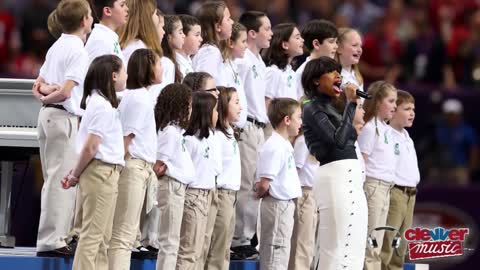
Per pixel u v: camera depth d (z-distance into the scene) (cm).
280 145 3148
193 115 2994
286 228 3164
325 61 2981
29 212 3934
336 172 2942
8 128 3097
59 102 2900
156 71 2838
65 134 2906
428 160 4672
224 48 3284
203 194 3002
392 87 3425
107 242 2777
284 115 3156
